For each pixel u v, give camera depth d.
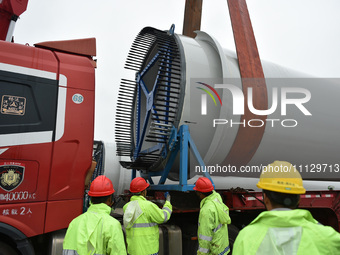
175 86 3.87
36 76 2.80
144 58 5.07
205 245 2.92
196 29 5.29
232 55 4.30
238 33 4.17
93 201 2.12
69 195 2.80
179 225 3.83
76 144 2.90
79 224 1.98
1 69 2.64
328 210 4.96
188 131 3.47
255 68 4.05
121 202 4.18
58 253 2.69
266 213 1.15
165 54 3.91
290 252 1.06
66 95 2.92
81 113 2.97
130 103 5.33
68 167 2.83
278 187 1.21
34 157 2.68
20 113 2.67
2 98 2.62
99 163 7.89
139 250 2.84
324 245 1.09
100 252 1.89
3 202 2.50
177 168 4.23
